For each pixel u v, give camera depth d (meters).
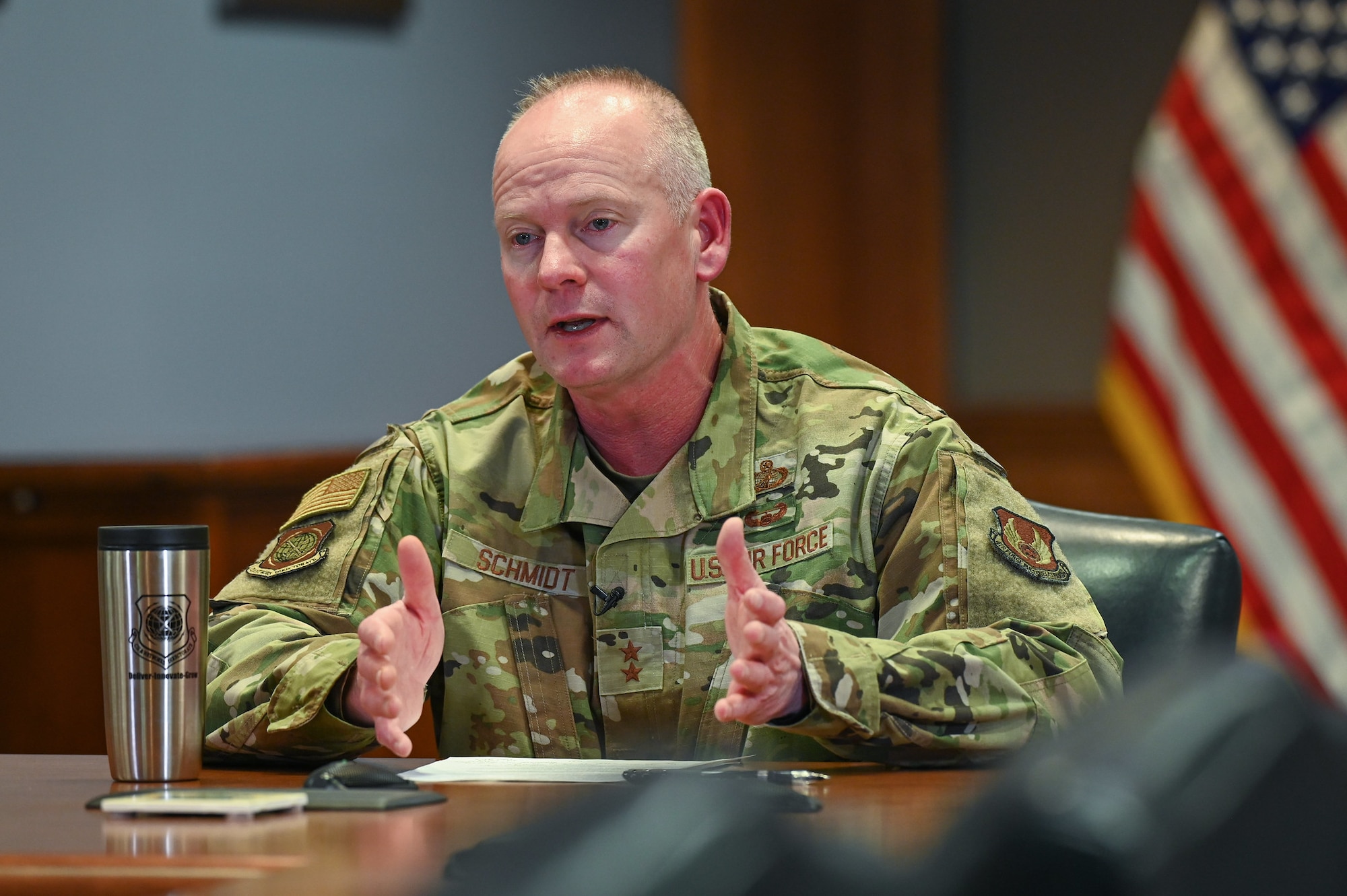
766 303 15.05
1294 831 0.75
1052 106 15.20
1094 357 15.02
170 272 12.29
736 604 4.25
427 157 12.89
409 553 4.43
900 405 5.79
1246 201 12.91
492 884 0.80
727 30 14.66
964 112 15.59
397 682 4.36
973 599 5.19
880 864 0.79
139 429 12.19
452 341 13.02
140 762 4.25
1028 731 4.58
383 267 12.80
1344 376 12.38
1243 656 0.82
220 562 11.12
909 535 5.42
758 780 3.95
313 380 12.62
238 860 2.80
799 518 5.68
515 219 5.65
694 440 5.82
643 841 0.79
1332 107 12.77
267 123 12.48
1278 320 12.66
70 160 12.12
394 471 6.04
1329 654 12.09
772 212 15.03
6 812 3.54
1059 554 5.42
